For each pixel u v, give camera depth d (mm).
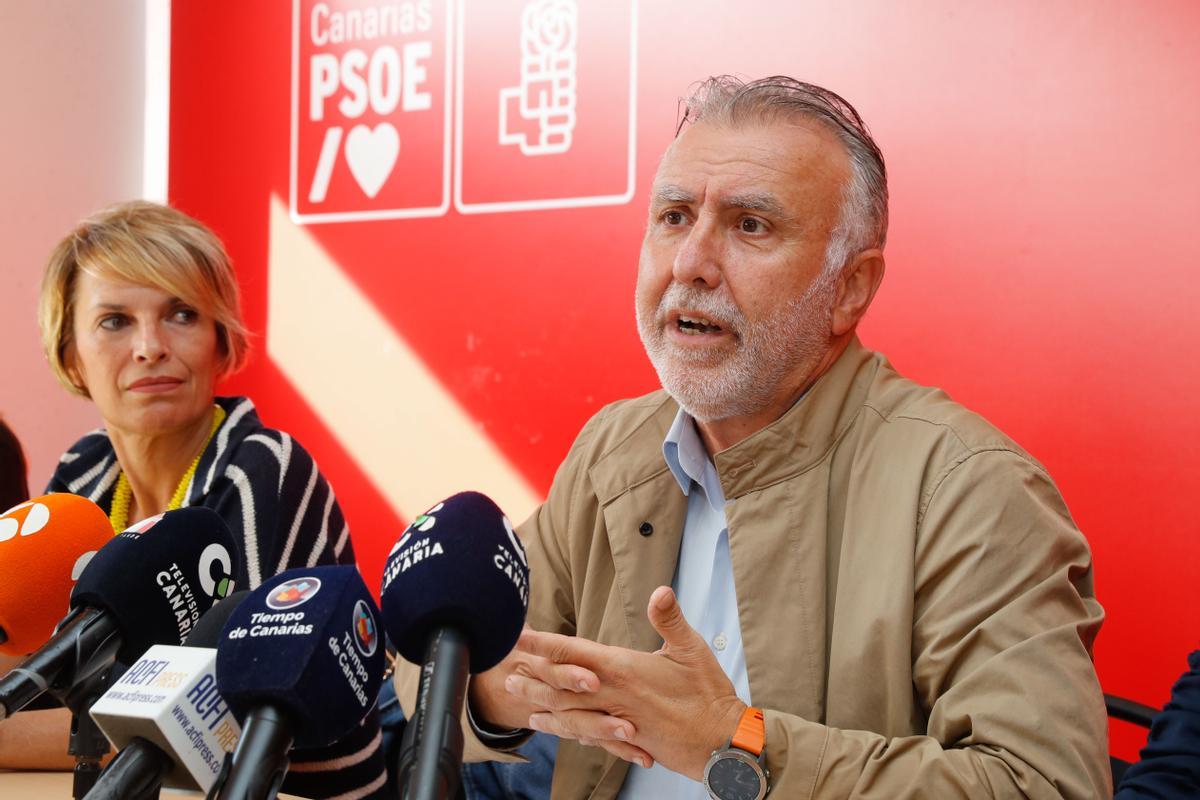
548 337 3010
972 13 2461
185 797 1266
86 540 1162
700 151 1418
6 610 1111
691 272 1383
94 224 1829
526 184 3023
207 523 1093
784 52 2658
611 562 1520
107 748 991
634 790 1401
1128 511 2328
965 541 1237
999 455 1278
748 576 1365
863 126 1458
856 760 1134
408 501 3209
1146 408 2309
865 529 1327
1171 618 2289
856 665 1268
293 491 1881
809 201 1378
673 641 1145
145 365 1807
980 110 2459
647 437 1543
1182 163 2268
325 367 3322
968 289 2479
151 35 3689
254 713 767
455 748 735
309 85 3342
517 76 3025
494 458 3094
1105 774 1142
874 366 1476
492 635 847
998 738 1127
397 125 3209
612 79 2891
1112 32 2328
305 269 3352
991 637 1187
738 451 1390
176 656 844
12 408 3484
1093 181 2352
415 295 3193
